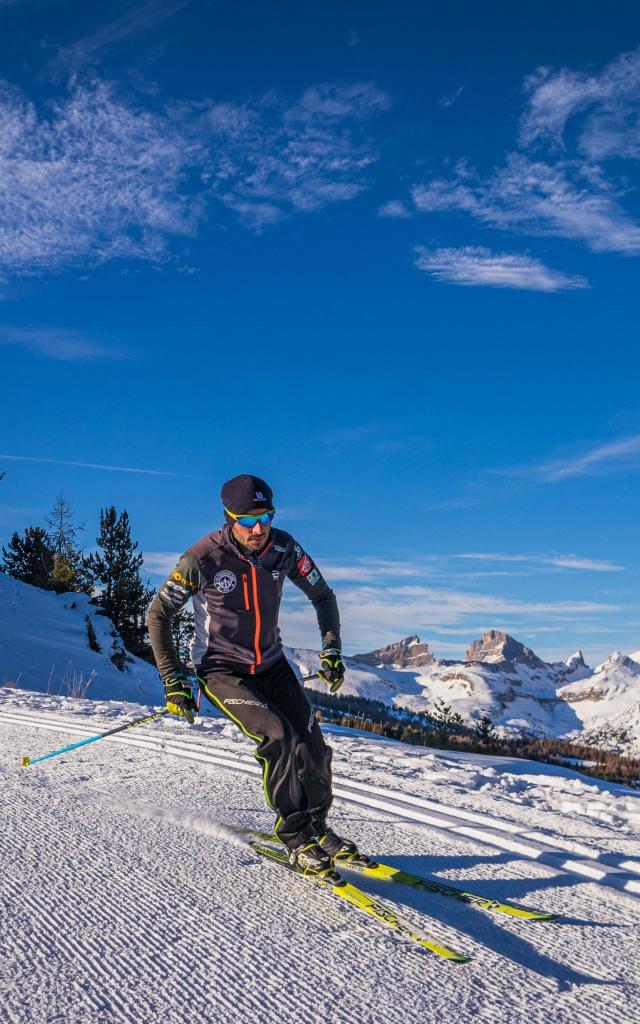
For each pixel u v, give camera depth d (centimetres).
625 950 273
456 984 241
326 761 334
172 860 348
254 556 336
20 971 239
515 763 941
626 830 471
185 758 588
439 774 614
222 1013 219
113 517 2989
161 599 338
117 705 1027
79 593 2703
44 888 310
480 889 330
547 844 407
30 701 1011
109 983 234
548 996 237
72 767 551
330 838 327
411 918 292
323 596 363
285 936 271
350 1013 221
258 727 316
